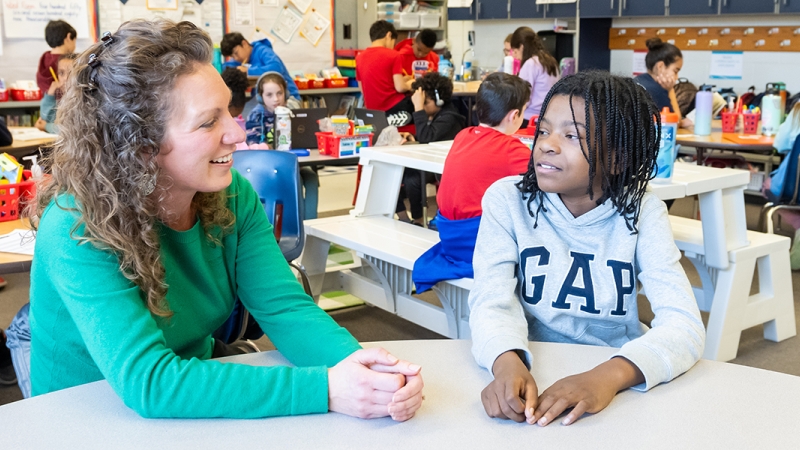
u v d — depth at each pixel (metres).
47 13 6.54
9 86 6.36
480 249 1.42
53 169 1.09
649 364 1.09
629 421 0.99
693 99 5.54
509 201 1.44
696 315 1.23
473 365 1.20
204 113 1.06
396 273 2.89
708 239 2.68
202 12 7.43
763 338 3.15
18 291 3.78
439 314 2.68
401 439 0.95
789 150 3.98
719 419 0.99
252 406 1.00
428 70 7.57
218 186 1.12
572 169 1.29
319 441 0.94
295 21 8.03
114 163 1.04
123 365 1.01
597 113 1.26
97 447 0.92
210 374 1.02
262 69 6.45
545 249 1.40
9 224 2.27
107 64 1.03
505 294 1.33
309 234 3.07
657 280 1.30
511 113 2.70
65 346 1.17
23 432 0.96
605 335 1.43
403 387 1.00
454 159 2.54
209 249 1.24
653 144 1.34
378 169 3.23
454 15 8.21
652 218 1.36
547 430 0.97
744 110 4.73
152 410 1.00
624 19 7.04
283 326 1.26
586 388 1.03
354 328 3.31
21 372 1.60
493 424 0.99
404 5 8.61
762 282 3.06
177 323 1.21
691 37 6.56
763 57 6.12
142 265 1.07
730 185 2.63
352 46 8.55
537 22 7.80
